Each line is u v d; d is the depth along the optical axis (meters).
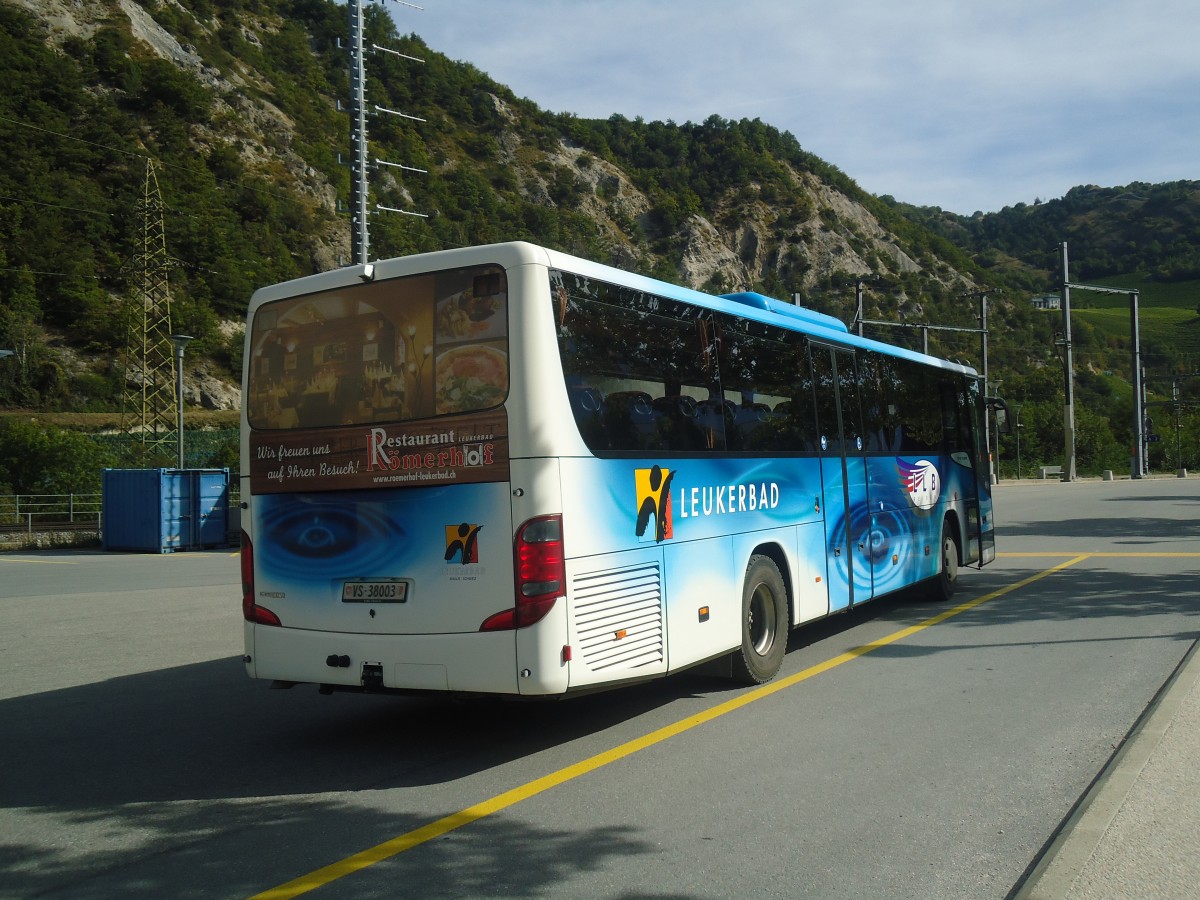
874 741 6.31
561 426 5.88
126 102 107.19
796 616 8.59
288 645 6.47
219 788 5.74
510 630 5.75
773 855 4.50
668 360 7.04
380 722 7.28
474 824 5.02
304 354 6.57
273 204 106.25
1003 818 4.90
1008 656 8.82
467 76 162.88
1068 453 59.72
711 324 7.62
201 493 29.20
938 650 9.23
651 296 6.90
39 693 8.37
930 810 5.04
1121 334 173.12
